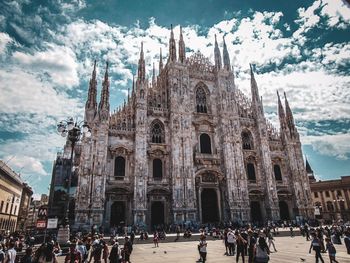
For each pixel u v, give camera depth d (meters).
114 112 57.81
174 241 41.19
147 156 57.50
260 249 14.86
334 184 93.31
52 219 22.89
